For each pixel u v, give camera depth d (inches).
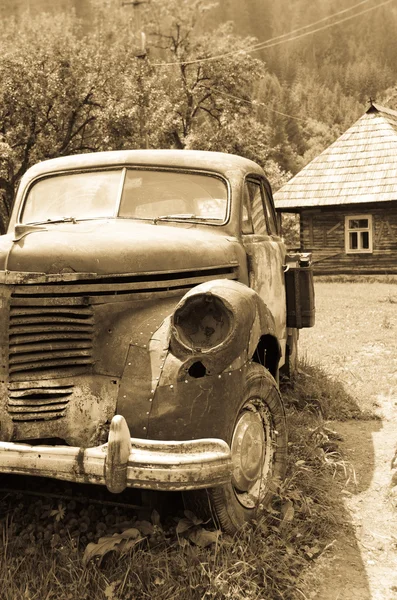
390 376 274.1
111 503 133.5
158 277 139.0
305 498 147.7
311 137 4372.5
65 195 179.3
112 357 126.6
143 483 111.0
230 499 129.7
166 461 110.8
